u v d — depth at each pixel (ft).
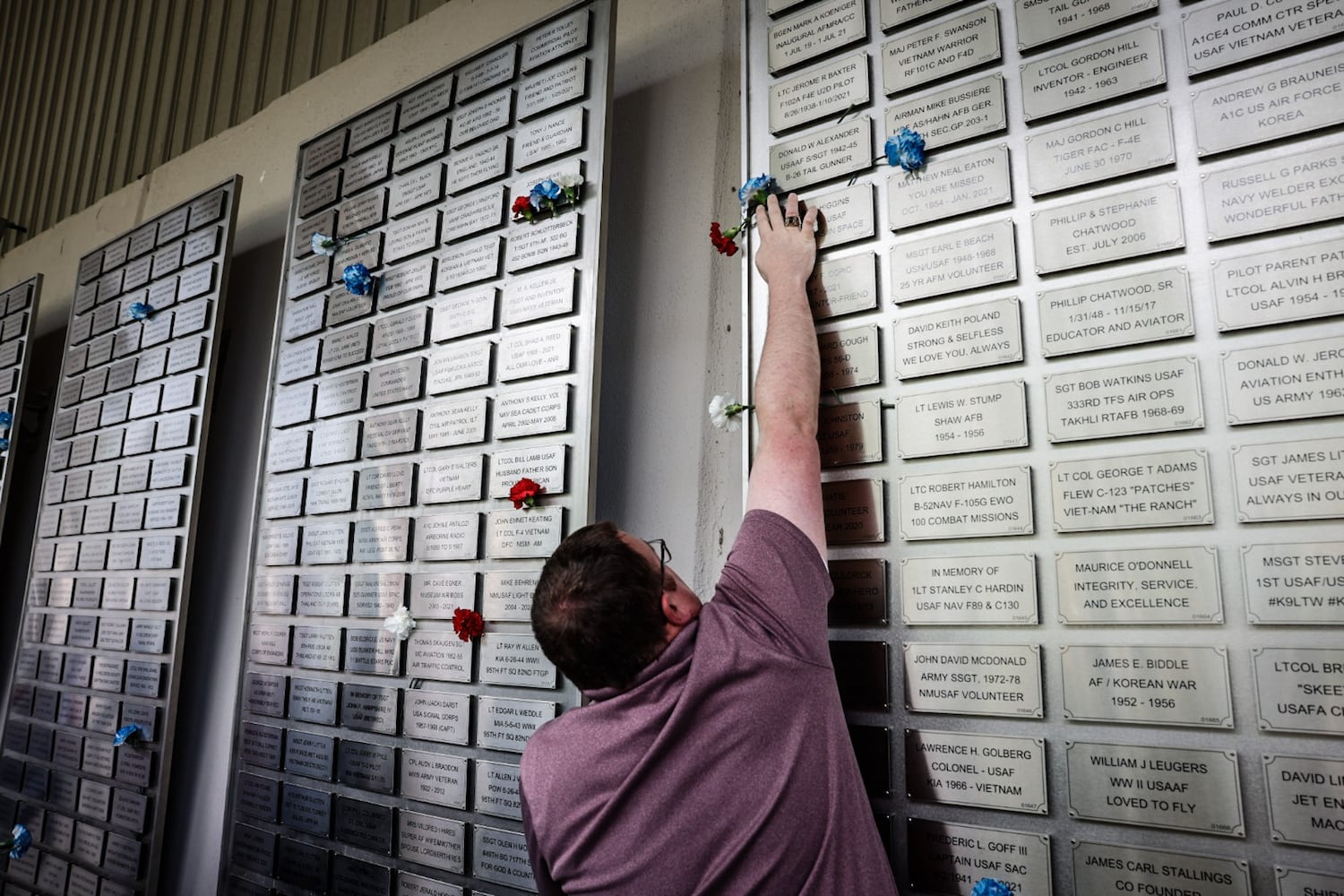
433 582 5.53
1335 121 3.30
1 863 8.27
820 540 3.49
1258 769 3.11
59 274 11.31
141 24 11.71
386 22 8.39
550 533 5.07
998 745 3.61
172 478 7.68
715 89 5.74
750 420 4.51
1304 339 3.25
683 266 5.59
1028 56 4.05
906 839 3.76
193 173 9.82
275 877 5.92
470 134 6.15
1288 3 3.45
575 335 5.28
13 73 13.92
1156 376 3.51
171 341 8.20
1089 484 3.59
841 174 4.47
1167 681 3.31
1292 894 2.98
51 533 8.98
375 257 6.49
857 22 4.57
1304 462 3.18
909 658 3.87
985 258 3.99
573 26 5.76
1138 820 3.28
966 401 3.92
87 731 7.73
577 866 3.08
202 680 7.60
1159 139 3.66
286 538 6.48
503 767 4.97
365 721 5.67
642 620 3.13
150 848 6.82
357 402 6.29
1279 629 3.15
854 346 4.27
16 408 9.71
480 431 5.53
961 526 3.84
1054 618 3.58
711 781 2.95
